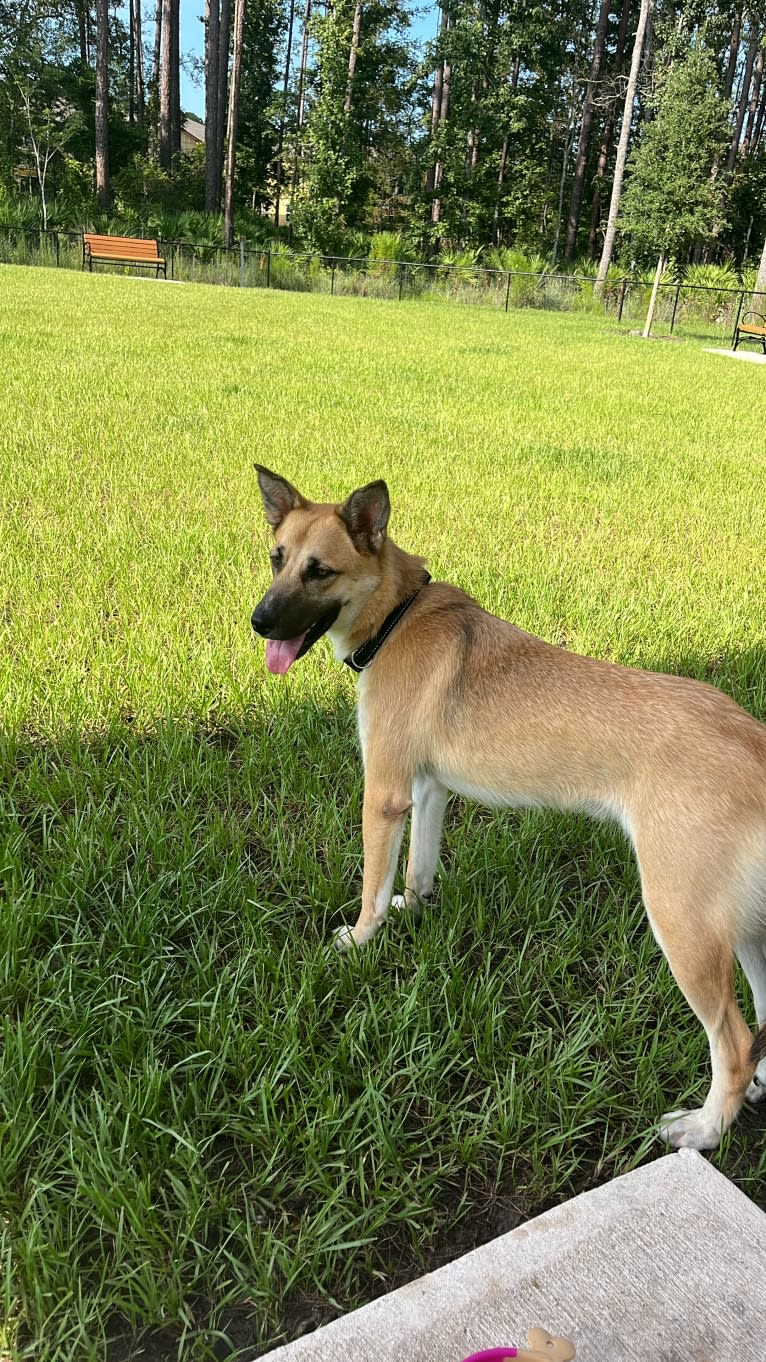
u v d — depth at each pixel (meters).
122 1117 1.16
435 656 1.47
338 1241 1.07
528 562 2.98
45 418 4.50
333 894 1.58
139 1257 1.03
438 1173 1.14
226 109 25.33
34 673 2.07
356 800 1.82
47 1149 1.11
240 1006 1.34
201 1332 0.97
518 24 21.20
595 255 26.11
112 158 22.92
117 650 2.22
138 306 10.16
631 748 1.29
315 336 8.89
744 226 22.83
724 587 2.89
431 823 1.61
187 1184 1.12
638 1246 1.03
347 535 1.50
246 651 2.29
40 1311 0.97
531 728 1.36
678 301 15.80
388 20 20.20
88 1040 1.26
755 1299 0.99
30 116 18.75
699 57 11.47
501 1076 1.29
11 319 8.09
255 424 4.70
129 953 1.40
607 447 4.90
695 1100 1.29
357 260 17.16
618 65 23.59
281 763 1.89
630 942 1.56
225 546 2.89
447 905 1.61
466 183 22.19
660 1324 0.96
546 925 1.55
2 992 1.30
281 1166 1.16
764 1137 1.26
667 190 12.05
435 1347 0.94
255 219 22.23
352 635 1.55
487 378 7.06
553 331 12.33
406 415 5.29
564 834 1.80
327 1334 0.95
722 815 1.20
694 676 2.31
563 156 24.67
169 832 1.69
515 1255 1.02
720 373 8.66
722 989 1.19
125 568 2.69
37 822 1.71
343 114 19.69
